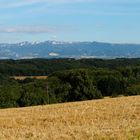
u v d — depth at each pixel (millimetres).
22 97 84000
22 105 83250
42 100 84688
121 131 18141
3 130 22125
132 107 34469
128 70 101500
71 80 89062
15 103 82688
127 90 91625
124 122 22500
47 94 86062
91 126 21172
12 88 84875
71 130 19359
